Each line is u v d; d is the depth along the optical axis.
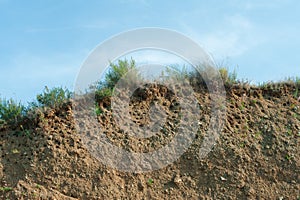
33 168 10.76
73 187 10.55
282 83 12.71
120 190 10.62
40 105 11.89
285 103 12.34
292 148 11.36
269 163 11.11
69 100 11.88
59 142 11.23
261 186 10.77
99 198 10.43
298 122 11.88
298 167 11.05
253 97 12.42
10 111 11.69
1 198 10.29
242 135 11.57
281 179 10.91
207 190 10.72
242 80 12.65
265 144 11.45
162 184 10.78
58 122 11.59
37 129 11.42
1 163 10.86
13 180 10.59
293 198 10.62
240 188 10.74
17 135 11.41
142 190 10.66
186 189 10.73
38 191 10.40
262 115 12.00
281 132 11.67
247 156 11.19
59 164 10.84
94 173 10.77
